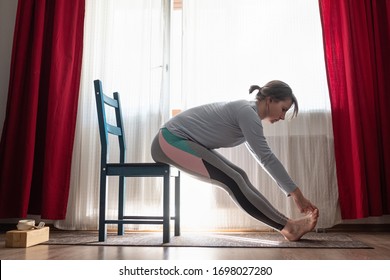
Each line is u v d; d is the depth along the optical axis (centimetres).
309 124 245
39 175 256
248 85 252
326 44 247
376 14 248
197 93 254
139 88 260
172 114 267
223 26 259
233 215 241
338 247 168
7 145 252
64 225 253
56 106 254
